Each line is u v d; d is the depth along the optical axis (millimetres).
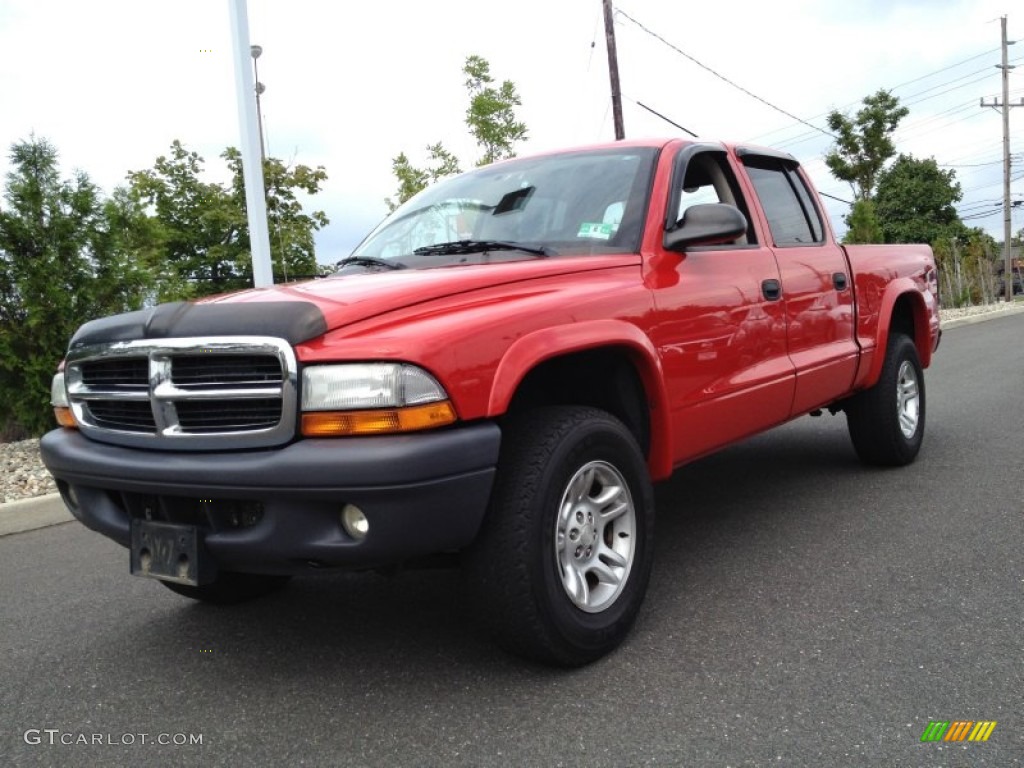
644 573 3180
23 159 8602
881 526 4371
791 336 4344
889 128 33812
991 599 3344
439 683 2906
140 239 9617
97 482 2939
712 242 3588
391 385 2521
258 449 2648
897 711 2541
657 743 2438
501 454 2826
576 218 3768
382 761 2443
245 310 2711
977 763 2268
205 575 2754
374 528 2521
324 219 20172
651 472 3498
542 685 2840
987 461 5645
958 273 32500
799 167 5145
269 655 3254
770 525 4512
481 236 3887
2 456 8312
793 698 2646
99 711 2885
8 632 3727
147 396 2820
